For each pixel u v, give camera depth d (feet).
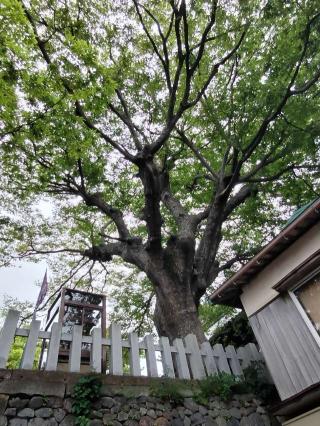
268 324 17.60
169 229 37.96
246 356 18.90
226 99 26.89
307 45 21.90
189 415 13.74
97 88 17.69
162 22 28.14
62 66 17.26
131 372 14.07
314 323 15.29
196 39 28.30
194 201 39.04
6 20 14.78
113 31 26.55
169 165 33.76
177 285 22.22
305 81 24.20
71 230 37.83
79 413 11.37
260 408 15.94
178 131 32.78
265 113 23.03
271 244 16.99
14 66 15.43
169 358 15.65
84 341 13.87
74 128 18.98
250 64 25.49
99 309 22.26
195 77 29.63
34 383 11.33
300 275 15.96
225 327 24.40
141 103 32.42
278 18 22.26
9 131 17.97
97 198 30.09
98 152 30.30
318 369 14.33
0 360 11.16
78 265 35.99
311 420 13.46
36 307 25.64
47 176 26.45
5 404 10.39
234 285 19.62
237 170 24.09
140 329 39.73
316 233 16.16
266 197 33.50
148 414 12.84
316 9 20.59
